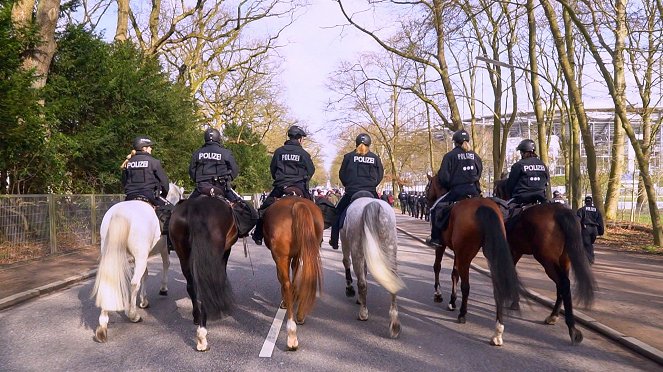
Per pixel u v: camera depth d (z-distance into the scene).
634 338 6.64
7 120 12.53
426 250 17.77
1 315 8.20
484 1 19.70
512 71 24.61
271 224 6.78
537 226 7.02
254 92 37.84
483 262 14.02
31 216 13.55
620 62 20.86
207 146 7.55
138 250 7.16
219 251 6.37
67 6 19.20
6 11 12.84
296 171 8.00
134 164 7.96
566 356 6.17
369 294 9.76
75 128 18.69
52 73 18.14
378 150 61.44
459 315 7.66
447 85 23.06
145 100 19.88
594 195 18.97
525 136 55.66
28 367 5.80
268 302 9.01
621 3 19.83
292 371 5.64
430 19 20.44
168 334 7.09
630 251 16.33
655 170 31.11
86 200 16.52
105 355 6.20
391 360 5.98
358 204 7.38
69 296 9.67
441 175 8.00
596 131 51.19
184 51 31.89
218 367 5.77
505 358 6.08
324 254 16.36
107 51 19.52
